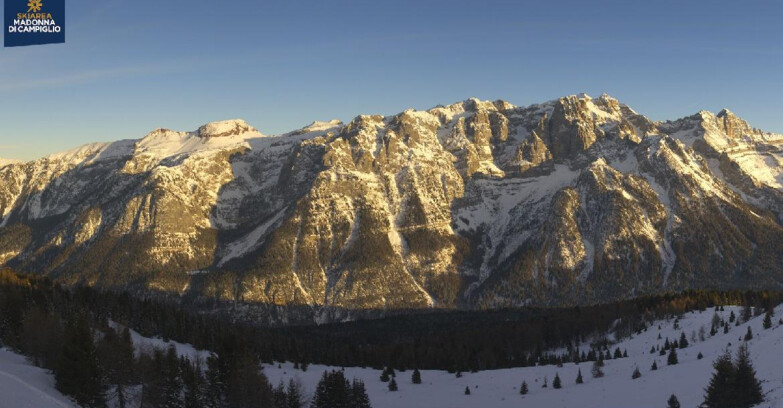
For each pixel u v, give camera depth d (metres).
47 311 184.88
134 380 142.88
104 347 144.38
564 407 172.25
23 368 144.88
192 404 147.25
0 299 179.25
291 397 161.88
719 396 129.62
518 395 192.38
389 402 194.00
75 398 133.62
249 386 148.25
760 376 143.50
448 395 199.25
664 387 169.00
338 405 162.38
